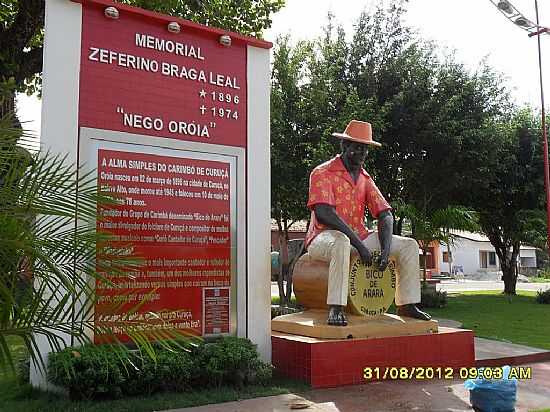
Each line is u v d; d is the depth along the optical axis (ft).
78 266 11.17
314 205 25.26
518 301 65.26
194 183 21.22
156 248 20.11
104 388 17.89
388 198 60.95
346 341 22.29
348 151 26.16
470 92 58.75
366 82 57.00
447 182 59.82
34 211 10.14
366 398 20.07
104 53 19.95
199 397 18.90
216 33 22.25
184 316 20.43
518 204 72.02
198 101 21.70
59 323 10.99
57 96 18.95
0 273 9.66
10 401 18.06
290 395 20.08
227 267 21.63
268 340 22.47
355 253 24.81
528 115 69.92
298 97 54.08
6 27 39.91
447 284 118.42
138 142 20.22
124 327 12.41
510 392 16.76
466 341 25.36
